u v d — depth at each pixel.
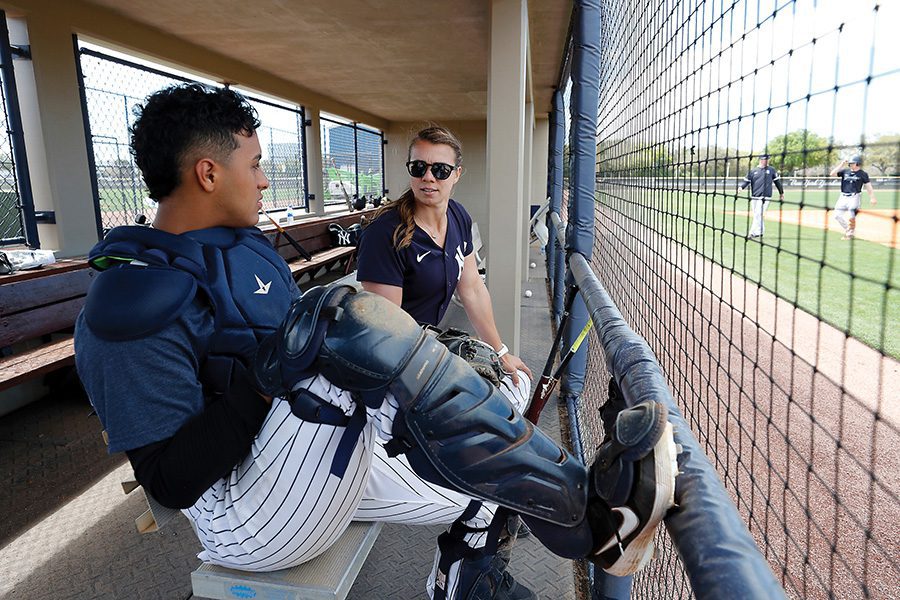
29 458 2.84
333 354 0.85
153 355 0.92
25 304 3.01
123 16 4.47
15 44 3.65
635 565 0.76
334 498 1.06
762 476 2.19
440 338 1.41
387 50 5.89
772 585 0.45
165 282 0.94
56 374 3.58
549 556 2.03
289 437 0.99
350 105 9.86
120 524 2.24
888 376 3.08
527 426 0.86
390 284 2.04
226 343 1.04
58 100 3.82
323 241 7.57
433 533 2.16
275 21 4.76
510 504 0.82
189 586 1.88
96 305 0.91
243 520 1.07
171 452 0.93
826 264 0.96
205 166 1.06
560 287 4.76
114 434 0.92
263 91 7.02
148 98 1.07
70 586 1.89
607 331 1.16
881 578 1.65
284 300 1.20
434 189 2.00
